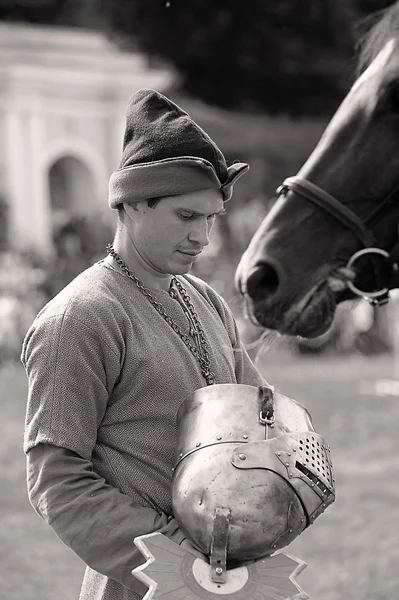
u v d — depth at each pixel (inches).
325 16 1465.3
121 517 116.9
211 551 110.7
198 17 1461.6
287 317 180.7
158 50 1487.5
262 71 1491.1
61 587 279.7
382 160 179.8
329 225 182.2
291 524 113.4
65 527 117.3
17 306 853.2
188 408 120.3
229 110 1541.6
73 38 1118.4
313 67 1483.8
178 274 125.4
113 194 123.4
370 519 339.6
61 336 121.0
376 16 201.9
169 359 125.6
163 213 120.6
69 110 1123.3
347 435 499.5
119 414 124.6
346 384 682.2
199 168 118.6
